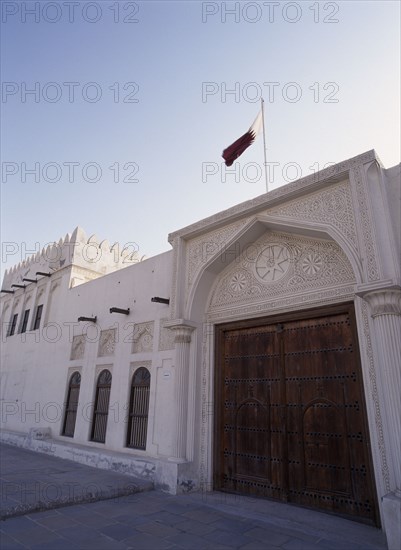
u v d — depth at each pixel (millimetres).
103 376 8555
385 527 3701
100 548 3695
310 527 4336
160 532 4160
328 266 5527
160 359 7164
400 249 4535
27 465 7383
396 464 3838
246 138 7371
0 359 13805
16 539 3826
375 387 4535
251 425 5867
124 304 8578
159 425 6742
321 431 5074
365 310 4859
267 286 6211
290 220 5660
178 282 6945
